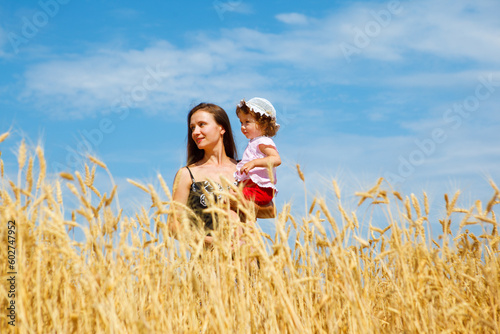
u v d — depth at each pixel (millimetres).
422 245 2881
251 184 4352
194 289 2818
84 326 2439
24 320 2166
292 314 2484
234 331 2684
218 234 2752
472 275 3109
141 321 2316
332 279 2834
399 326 2951
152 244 2760
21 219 2281
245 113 4953
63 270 2449
